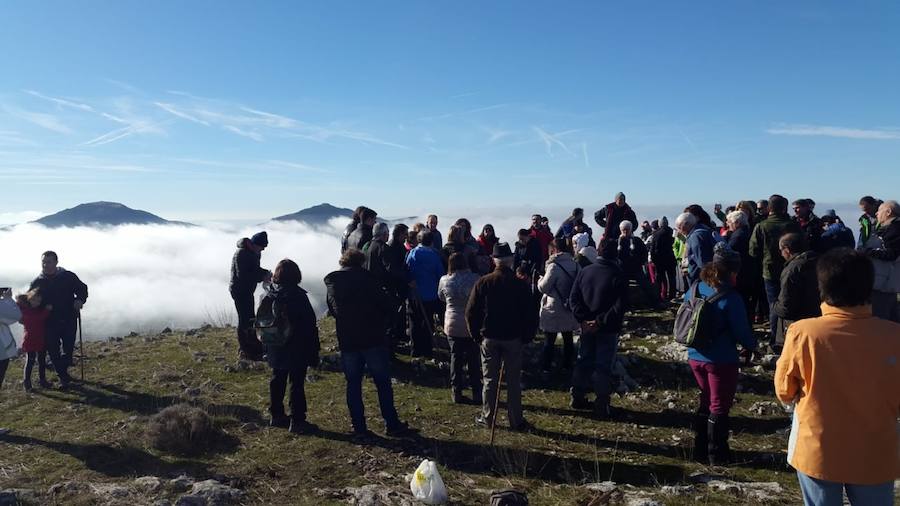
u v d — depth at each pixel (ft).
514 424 22.45
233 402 25.32
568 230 46.19
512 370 22.26
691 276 28.48
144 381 28.37
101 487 17.25
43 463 19.33
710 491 16.75
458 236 31.68
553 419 23.49
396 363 31.01
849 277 9.57
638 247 41.24
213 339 38.17
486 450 20.36
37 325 27.12
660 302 41.50
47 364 31.37
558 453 20.18
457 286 25.30
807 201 32.24
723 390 18.71
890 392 9.34
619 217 44.37
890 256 23.49
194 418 21.13
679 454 20.10
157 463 19.29
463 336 25.23
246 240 31.01
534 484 17.70
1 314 24.56
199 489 16.78
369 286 21.43
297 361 21.88
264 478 18.24
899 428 9.65
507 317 21.83
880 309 24.06
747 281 29.66
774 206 28.32
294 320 21.72
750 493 16.42
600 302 22.63
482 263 36.27
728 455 19.10
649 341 33.88
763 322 36.04
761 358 29.17
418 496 16.38
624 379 27.84
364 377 29.35
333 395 26.43
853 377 9.39
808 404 9.80
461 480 17.94
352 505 16.15
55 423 23.03
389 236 30.50
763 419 23.12
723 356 18.58
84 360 32.68
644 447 20.72
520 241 41.60
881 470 9.32
